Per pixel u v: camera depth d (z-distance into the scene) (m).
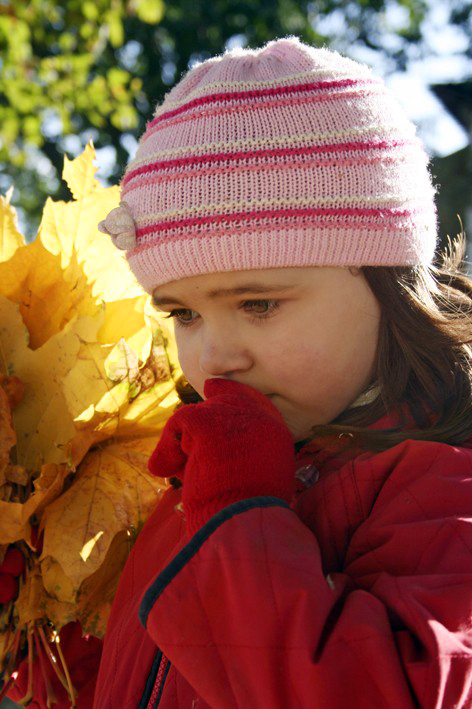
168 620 1.01
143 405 1.41
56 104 6.27
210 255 1.20
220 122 1.24
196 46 8.38
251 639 0.97
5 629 1.36
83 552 1.29
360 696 0.92
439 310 1.34
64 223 1.52
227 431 1.10
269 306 1.20
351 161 1.22
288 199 1.19
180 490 1.40
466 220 5.73
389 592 0.99
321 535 1.13
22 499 1.36
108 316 1.42
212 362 1.21
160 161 1.26
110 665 1.31
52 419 1.36
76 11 6.12
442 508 1.06
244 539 1.02
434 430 1.18
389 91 1.37
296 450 1.32
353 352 1.22
